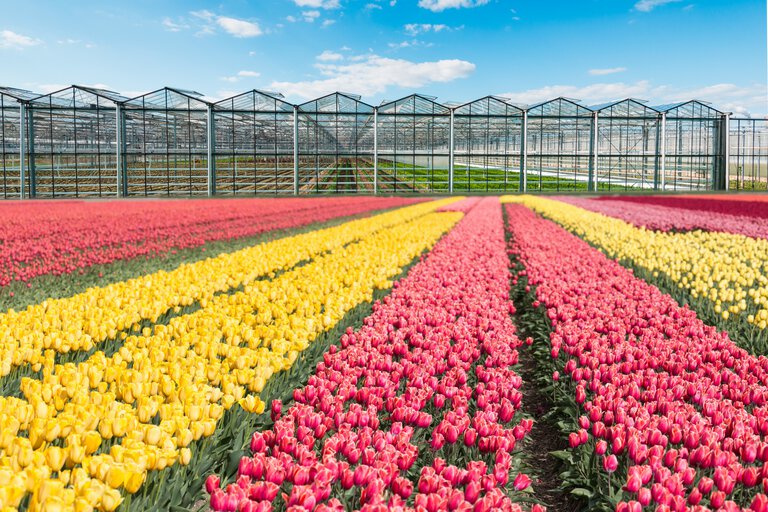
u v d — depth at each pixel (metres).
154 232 20.88
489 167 59.34
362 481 3.75
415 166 57.62
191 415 4.23
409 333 7.45
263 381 5.11
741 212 28.92
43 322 6.70
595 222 22.06
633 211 29.83
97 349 6.78
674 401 5.22
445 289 9.95
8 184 52.94
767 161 58.62
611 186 57.44
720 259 12.83
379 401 5.13
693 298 10.05
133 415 4.36
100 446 4.38
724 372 5.87
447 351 6.74
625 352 6.58
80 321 6.79
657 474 3.90
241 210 33.47
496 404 5.12
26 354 5.65
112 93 54.62
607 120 56.66
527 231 19.81
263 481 3.58
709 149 57.31
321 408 4.98
